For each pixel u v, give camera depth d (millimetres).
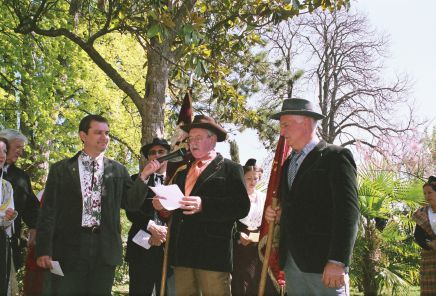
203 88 13156
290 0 8125
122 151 19375
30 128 14500
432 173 18656
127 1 9375
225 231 4637
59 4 12023
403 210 9398
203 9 10148
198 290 4742
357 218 3729
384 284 8531
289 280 4055
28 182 5859
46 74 13281
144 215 5492
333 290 3846
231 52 11383
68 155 14992
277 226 4391
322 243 3816
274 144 14266
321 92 27438
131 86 9523
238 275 6281
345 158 3822
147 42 9078
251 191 6609
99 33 9477
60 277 4641
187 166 4945
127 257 5586
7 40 12672
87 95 16422
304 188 3895
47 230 4617
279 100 15492
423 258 7266
